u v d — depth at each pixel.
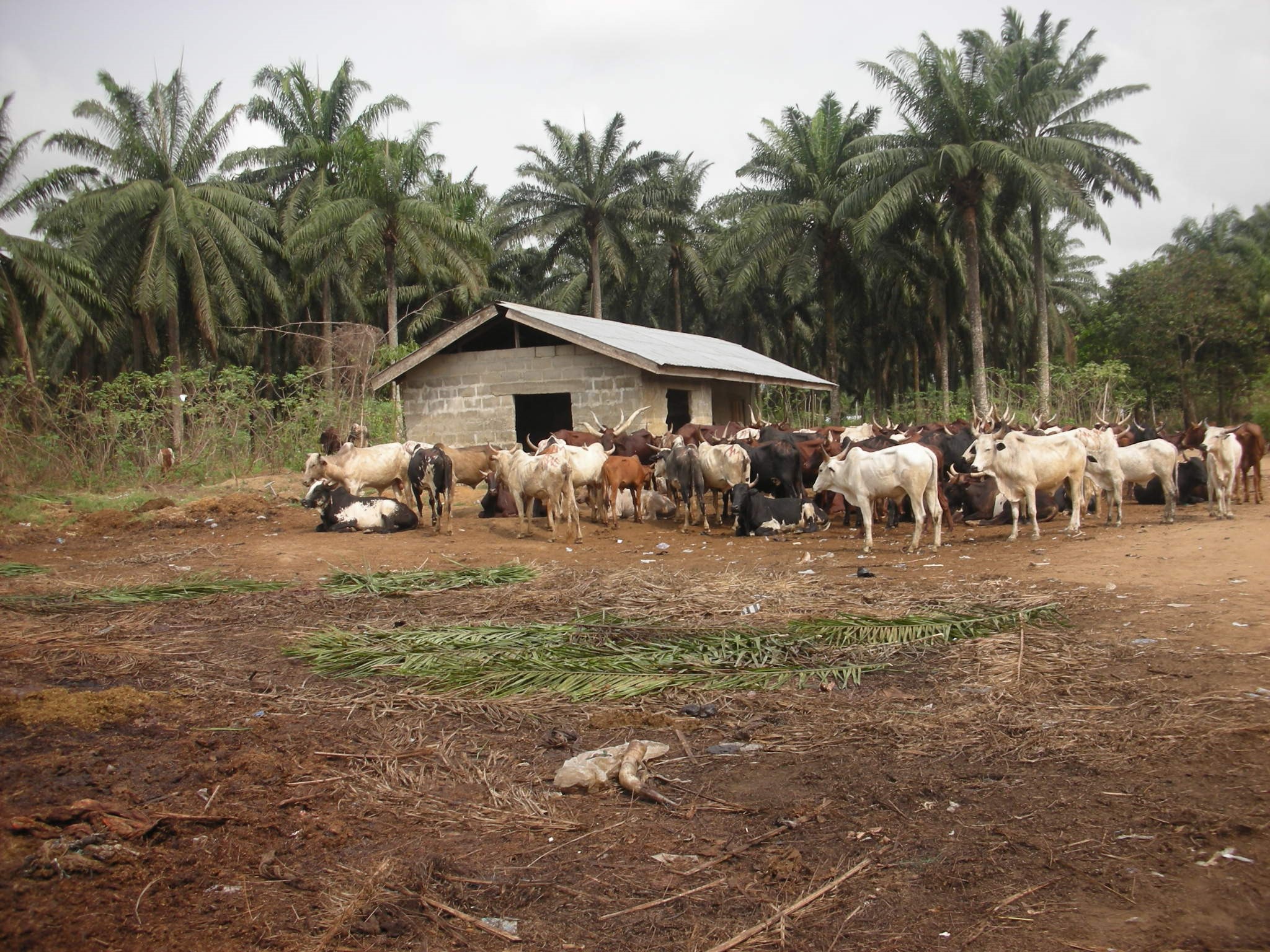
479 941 3.98
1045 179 31.50
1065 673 6.92
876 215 32.78
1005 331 50.75
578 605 9.74
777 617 9.00
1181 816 4.70
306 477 15.52
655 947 3.91
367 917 4.12
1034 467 12.53
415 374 24.31
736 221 45.97
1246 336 41.22
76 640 8.56
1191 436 16.02
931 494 12.38
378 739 6.21
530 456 14.56
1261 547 10.77
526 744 6.15
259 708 6.78
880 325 49.50
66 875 4.31
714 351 28.91
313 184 37.47
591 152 44.53
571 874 4.50
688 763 5.76
